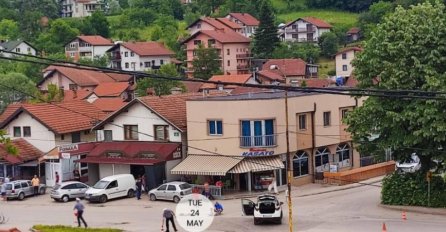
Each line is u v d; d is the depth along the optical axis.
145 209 52.38
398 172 51.78
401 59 46.78
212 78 119.25
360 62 49.22
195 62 146.88
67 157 63.94
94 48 177.38
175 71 138.75
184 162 59.22
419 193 49.03
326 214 47.66
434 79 45.16
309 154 62.91
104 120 64.75
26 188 60.22
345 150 67.12
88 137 68.94
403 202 49.53
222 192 58.16
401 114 46.31
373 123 48.62
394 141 47.59
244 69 155.88
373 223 43.56
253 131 57.94
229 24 184.12
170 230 42.59
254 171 57.34
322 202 53.03
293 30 181.25
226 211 50.12
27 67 154.12
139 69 160.38
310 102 62.25
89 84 135.12
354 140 50.00
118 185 57.66
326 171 64.25
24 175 66.69
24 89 111.38
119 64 164.38
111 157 62.47
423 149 46.94
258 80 121.56
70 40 187.50
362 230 41.16
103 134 65.44
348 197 55.09
